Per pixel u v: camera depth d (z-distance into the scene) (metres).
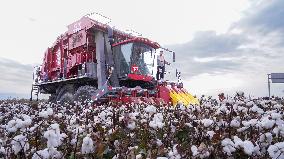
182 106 5.99
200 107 5.92
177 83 15.52
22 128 3.31
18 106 9.77
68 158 3.24
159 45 15.55
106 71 14.90
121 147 3.30
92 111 6.55
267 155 2.84
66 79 16.41
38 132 3.65
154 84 14.66
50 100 18.72
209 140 3.36
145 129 4.05
